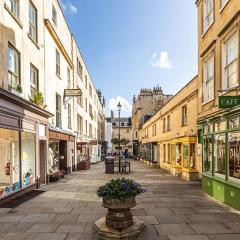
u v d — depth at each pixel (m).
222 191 10.02
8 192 10.29
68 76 24.08
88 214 8.19
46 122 15.01
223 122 10.24
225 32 10.48
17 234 6.44
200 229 6.70
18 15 12.23
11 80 11.48
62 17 21.00
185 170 17.09
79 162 25.52
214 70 11.61
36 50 14.60
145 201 10.08
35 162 13.25
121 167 24.17
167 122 24.47
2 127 9.69
